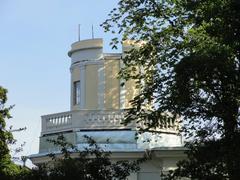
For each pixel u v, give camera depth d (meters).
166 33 26.42
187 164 20.25
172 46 25.58
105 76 36.25
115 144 31.55
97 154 19.19
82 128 32.31
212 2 21.36
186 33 25.88
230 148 18.77
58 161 19.98
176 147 30.27
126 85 35.78
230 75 19.06
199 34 23.59
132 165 19.50
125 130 31.98
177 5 25.61
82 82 36.66
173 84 21.42
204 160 19.50
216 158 19.19
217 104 20.08
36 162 32.75
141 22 26.84
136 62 27.53
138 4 26.80
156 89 24.42
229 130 19.44
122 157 30.84
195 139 22.67
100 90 36.06
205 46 20.80
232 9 18.33
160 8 26.58
